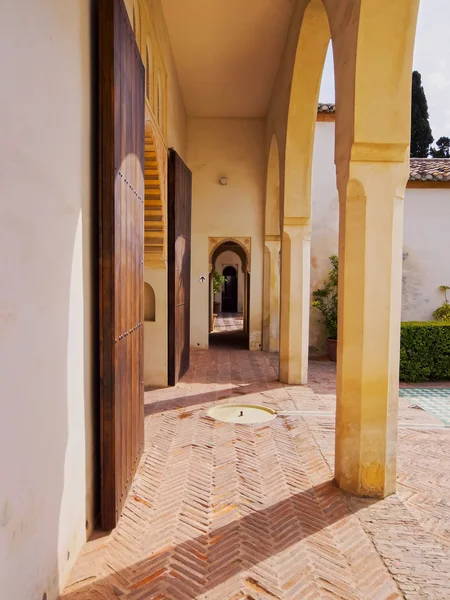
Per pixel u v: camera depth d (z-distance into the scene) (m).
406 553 3.15
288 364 8.22
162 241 7.55
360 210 4.00
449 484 4.28
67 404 2.75
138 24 5.05
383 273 3.99
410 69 3.82
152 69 6.05
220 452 4.97
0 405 1.86
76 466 2.96
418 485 4.25
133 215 4.09
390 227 3.98
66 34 2.63
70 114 2.73
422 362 10.16
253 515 3.63
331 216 12.08
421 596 2.72
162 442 5.27
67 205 2.70
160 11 6.73
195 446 5.15
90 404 3.26
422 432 5.73
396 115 3.86
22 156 2.04
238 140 11.99
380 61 3.80
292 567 2.97
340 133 4.21
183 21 7.30
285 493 4.03
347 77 4.03
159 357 7.94
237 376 8.94
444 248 11.80
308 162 7.84
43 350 2.33
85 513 3.20
